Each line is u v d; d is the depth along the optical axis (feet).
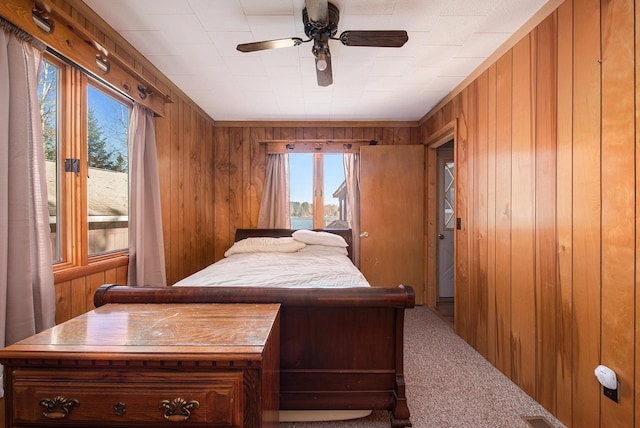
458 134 9.38
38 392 3.31
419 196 12.51
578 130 5.05
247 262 9.16
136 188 7.65
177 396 3.30
